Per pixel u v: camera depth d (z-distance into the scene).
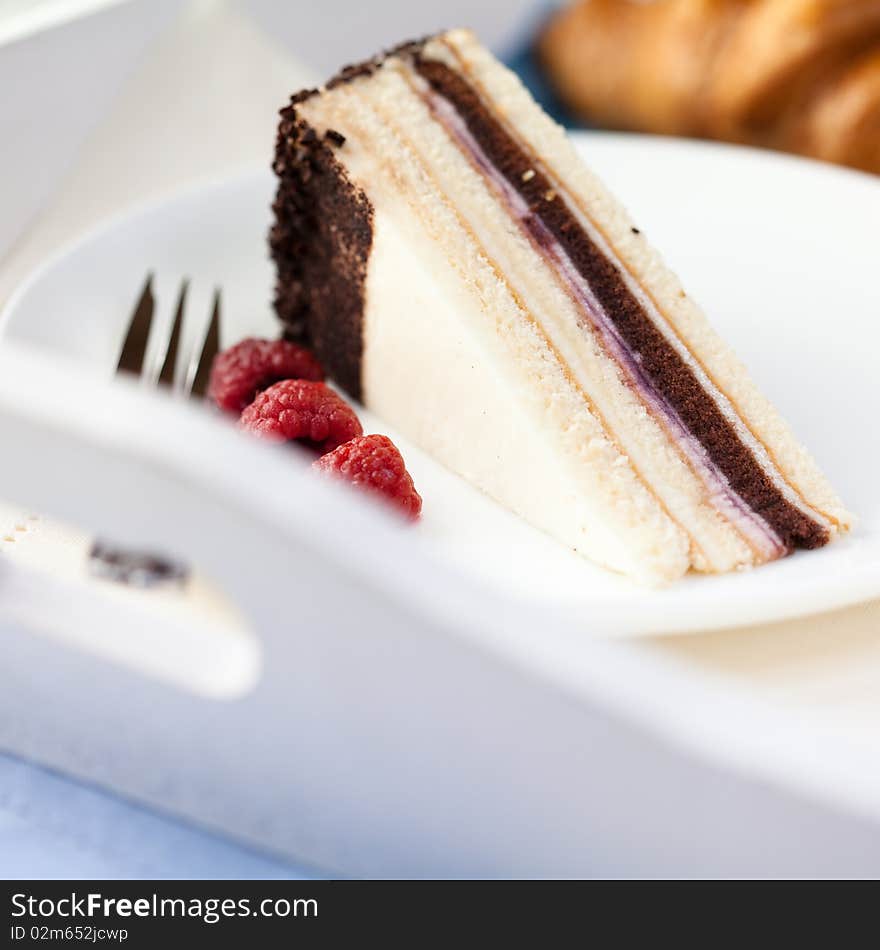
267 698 0.32
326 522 0.30
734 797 0.31
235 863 0.34
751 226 0.47
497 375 0.40
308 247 0.43
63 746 0.34
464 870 0.33
